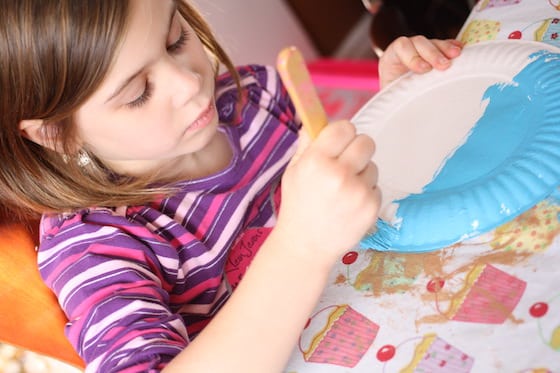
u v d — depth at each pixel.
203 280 0.84
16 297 0.75
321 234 0.56
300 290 0.59
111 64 0.63
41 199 0.79
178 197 0.86
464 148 0.64
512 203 0.57
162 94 0.68
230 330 0.59
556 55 0.66
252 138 0.96
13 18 0.62
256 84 1.03
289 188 0.57
